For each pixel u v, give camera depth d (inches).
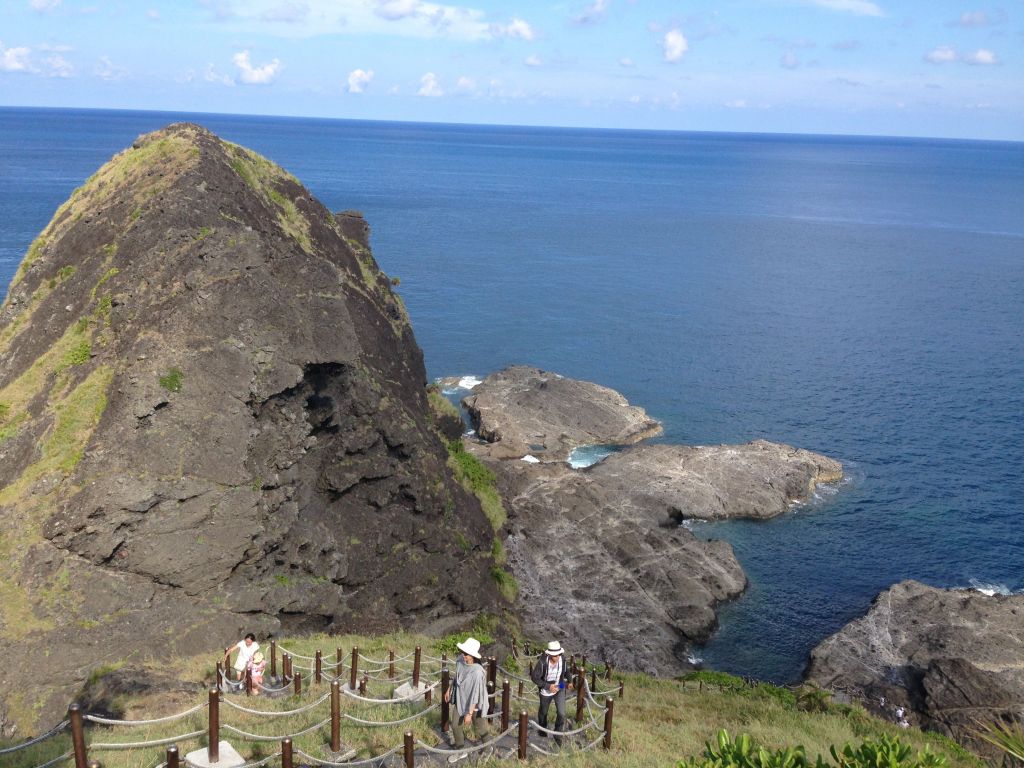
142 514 1235.9
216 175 1699.1
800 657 1936.5
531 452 2901.1
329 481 1558.8
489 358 3993.6
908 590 2107.5
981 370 4018.2
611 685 1307.8
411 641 1407.5
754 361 4094.5
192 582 1263.5
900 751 506.9
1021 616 1967.3
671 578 2149.4
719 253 7042.3
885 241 7839.6
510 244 7135.8
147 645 1176.8
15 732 1034.1
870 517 2591.0
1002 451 3093.0
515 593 1989.4
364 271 2281.0
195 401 1311.5
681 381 3786.9
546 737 784.9
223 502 1295.5
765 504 2581.2
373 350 1962.4
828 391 3695.9
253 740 745.0
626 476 2652.6
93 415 1307.8
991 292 5703.7
